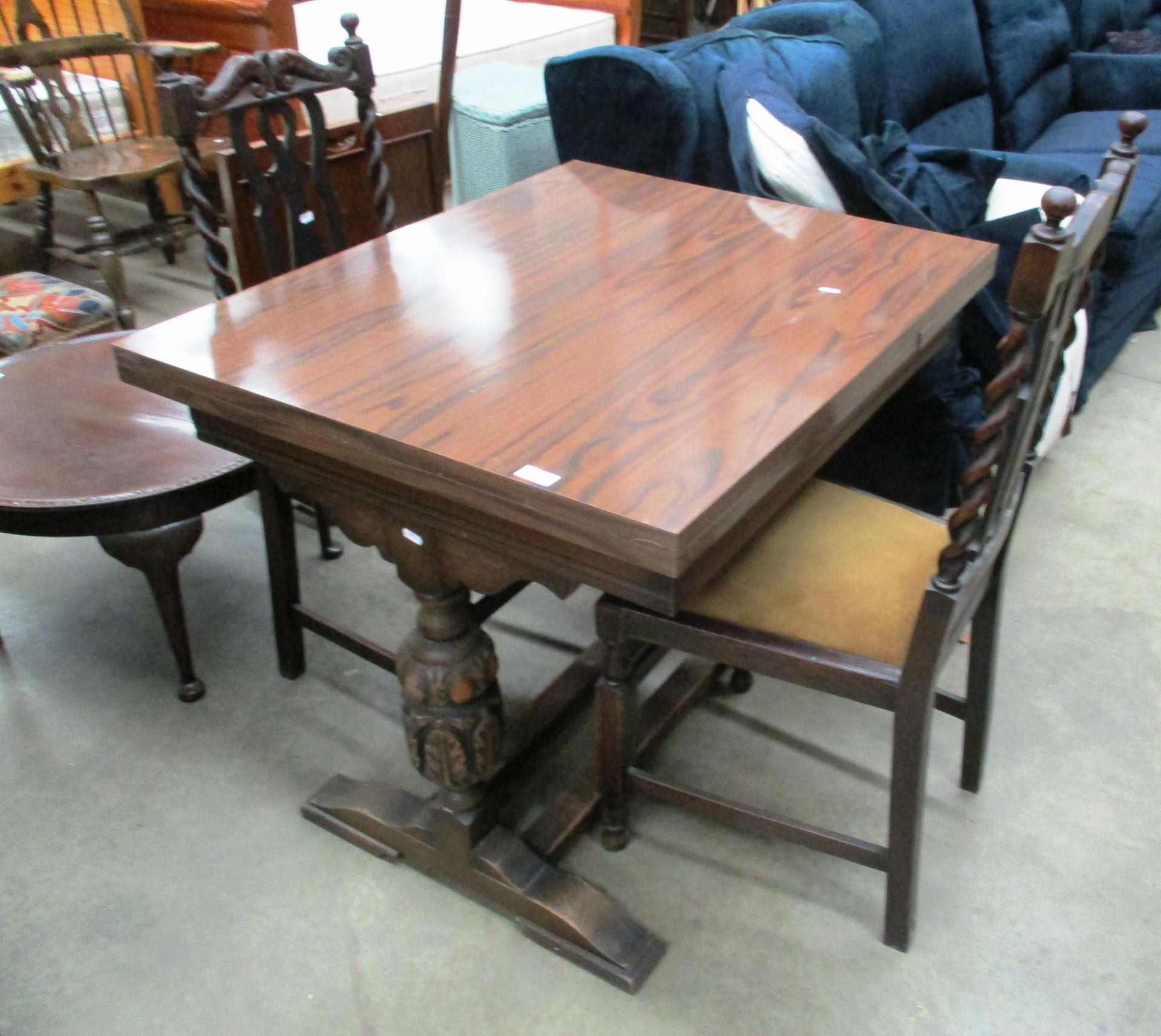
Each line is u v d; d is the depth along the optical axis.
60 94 3.14
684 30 5.07
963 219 2.04
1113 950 1.37
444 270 1.41
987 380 2.01
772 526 1.40
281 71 1.65
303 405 1.07
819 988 1.33
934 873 1.48
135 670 1.86
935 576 1.12
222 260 1.68
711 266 1.40
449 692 1.27
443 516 1.12
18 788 1.62
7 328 2.26
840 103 2.42
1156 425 2.59
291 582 1.74
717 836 1.54
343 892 1.46
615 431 1.01
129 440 1.67
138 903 1.45
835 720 1.74
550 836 1.45
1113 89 3.60
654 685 1.82
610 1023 1.29
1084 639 1.91
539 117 2.73
